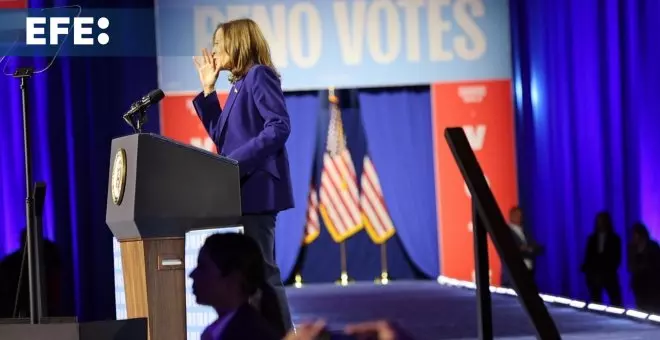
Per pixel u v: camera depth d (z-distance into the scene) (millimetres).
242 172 6746
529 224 23172
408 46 23859
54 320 5340
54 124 17938
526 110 23141
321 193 25734
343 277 26047
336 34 23766
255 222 6875
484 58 23906
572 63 20312
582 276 20188
